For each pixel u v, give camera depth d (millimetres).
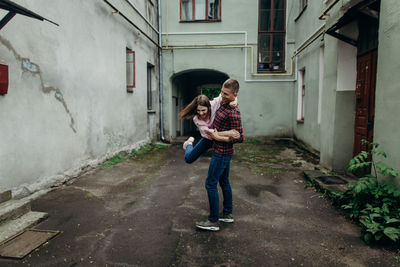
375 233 2510
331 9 5039
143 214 3197
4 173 3148
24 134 3430
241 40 9859
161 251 2389
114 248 2426
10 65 3199
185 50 9930
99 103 5414
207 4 9812
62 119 4195
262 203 3621
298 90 9297
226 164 2736
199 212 3281
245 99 10109
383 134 3188
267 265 2199
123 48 6582
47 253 2314
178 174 5156
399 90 2893
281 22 9867
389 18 3078
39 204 3354
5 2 2371
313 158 6852
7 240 2459
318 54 7039
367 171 4305
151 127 9148
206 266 2180
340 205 3490
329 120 5191
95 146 5281
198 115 2666
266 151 7965
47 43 3836
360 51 4582
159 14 9695
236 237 2660
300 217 3156
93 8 5117
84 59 4824
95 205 3426
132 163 5969
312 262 2244
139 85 7805
